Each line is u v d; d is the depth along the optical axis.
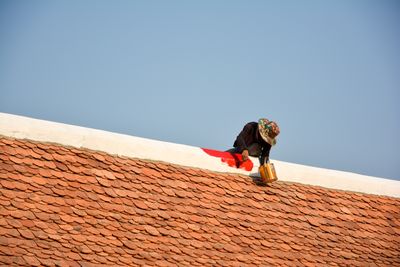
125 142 22.83
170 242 20.81
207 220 22.09
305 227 23.64
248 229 22.50
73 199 20.64
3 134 21.31
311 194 25.05
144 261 19.88
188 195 22.56
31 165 20.94
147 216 21.25
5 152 20.89
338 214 24.78
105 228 20.30
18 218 19.39
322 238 23.55
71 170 21.41
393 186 26.88
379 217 25.56
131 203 21.39
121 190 21.61
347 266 22.95
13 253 18.39
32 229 19.28
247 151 24.38
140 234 20.61
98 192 21.20
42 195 20.31
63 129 22.12
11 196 19.84
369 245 24.19
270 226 23.00
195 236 21.36
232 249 21.50
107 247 19.77
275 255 22.03
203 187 23.14
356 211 25.30
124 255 19.77
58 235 19.44
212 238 21.56
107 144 22.55
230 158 24.36
